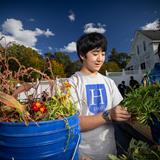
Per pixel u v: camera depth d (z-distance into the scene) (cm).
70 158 84
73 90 135
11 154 74
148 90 108
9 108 82
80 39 141
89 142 136
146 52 2553
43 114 82
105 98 144
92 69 144
